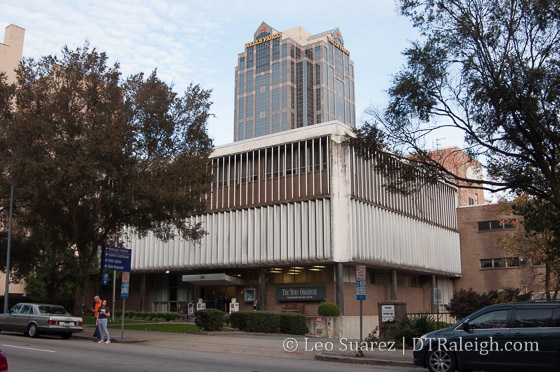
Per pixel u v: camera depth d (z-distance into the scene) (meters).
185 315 40.31
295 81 172.50
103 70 26.67
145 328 28.33
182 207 27.09
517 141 17.36
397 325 19.89
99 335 21.12
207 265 42.00
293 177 39.16
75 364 12.96
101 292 47.62
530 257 34.38
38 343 18.69
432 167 19.16
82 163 23.36
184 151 27.89
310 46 177.00
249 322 27.16
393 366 14.77
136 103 26.69
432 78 18.08
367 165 40.34
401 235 43.12
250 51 181.12
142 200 25.02
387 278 44.69
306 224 37.62
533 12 16.70
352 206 37.59
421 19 18.30
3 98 28.39
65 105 25.42
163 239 29.97
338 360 15.92
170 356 15.88
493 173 18.83
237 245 40.75
